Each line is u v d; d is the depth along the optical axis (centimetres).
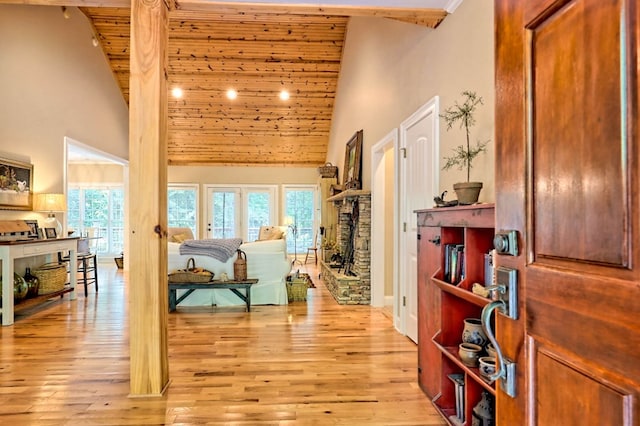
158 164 240
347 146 630
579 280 74
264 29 649
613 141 67
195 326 388
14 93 470
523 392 92
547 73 84
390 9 273
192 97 762
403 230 371
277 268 485
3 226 436
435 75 296
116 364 289
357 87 567
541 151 86
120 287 604
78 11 598
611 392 67
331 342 339
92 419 212
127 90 748
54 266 497
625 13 65
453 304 212
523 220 92
